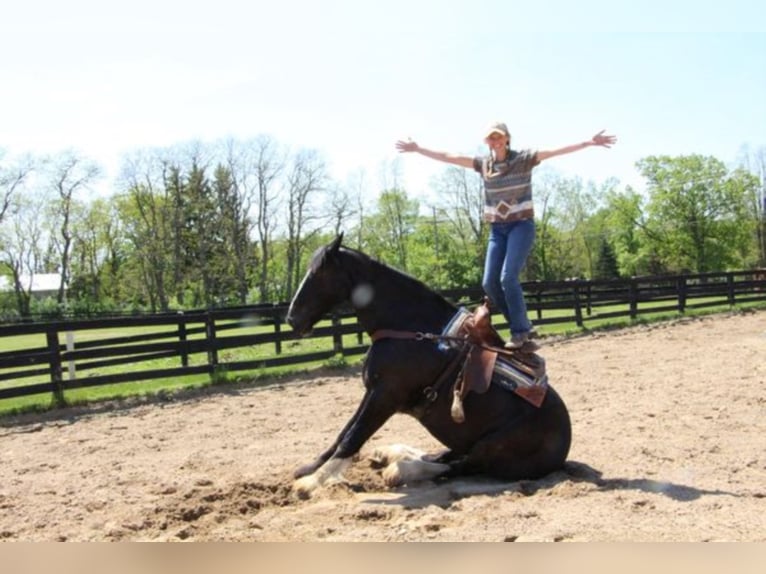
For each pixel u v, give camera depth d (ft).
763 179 207.31
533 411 17.94
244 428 29.68
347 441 17.67
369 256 18.37
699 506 15.67
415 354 17.66
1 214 199.31
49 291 245.04
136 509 16.97
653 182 192.34
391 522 15.08
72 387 37.81
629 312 71.10
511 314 17.43
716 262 187.62
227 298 205.26
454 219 204.64
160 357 41.73
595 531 13.82
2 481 21.45
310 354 46.83
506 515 15.02
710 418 27.40
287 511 16.37
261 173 202.18
